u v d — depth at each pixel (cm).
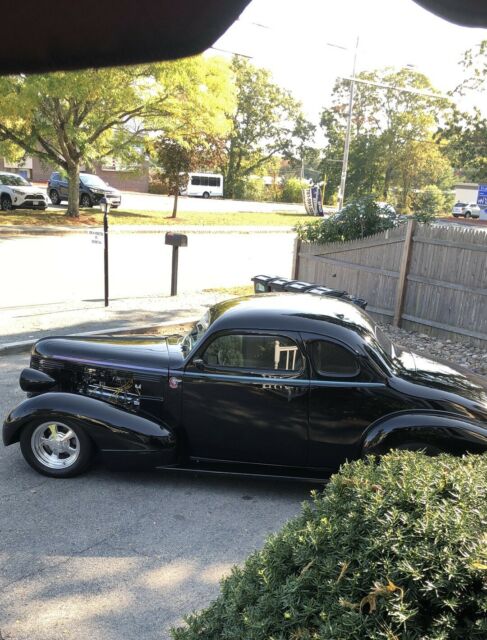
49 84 1598
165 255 1769
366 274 1067
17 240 1862
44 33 64
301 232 1183
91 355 504
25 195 2567
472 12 66
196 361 469
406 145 5125
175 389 475
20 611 333
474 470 235
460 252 907
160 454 468
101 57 67
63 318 984
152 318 1007
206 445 482
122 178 2891
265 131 6500
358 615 178
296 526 238
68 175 2441
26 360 799
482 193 1900
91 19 63
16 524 420
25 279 1301
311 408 454
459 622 180
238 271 1583
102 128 2291
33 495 461
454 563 184
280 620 192
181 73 1708
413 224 963
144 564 380
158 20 63
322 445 459
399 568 185
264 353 459
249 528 429
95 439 469
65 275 1368
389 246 1019
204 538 413
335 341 450
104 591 352
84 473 500
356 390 448
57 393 481
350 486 231
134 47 66
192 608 341
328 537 209
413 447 438
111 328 927
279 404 458
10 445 540
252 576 220
